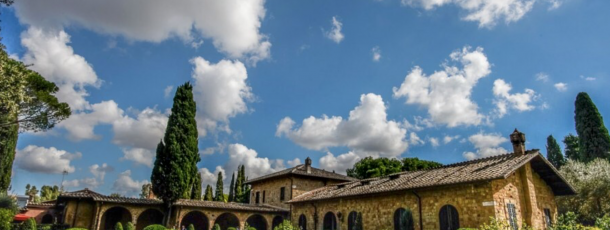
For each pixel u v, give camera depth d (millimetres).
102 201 26359
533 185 17938
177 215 27969
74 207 27594
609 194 24484
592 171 26500
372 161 47062
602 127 34875
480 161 19906
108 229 30516
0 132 25469
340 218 23938
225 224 34438
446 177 18328
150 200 29219
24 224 24641
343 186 28172
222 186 58312
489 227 13258
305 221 28141
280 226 21641
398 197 20016
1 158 26500
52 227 26562
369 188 22688
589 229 12320
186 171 29766
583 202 25312
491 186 15758
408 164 46438
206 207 28797
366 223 21734
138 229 31172
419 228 18344
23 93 16000
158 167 29219
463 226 16391
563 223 13359
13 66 15250
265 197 37281
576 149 43594
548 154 47500
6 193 26500
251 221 34906
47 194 70812
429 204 18219
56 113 22266
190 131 31141
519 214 16688
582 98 36750
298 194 33438
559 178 18844
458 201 16906
